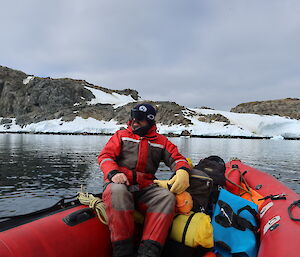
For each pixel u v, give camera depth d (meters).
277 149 20.33
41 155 14.34
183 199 1.98
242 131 44.78
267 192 3.48
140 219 2.01
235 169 4.33
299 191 6.52
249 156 14.67
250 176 4.34
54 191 6.47
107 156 2.05
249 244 2.15
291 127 46.09
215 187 2.98
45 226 1.75
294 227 2.01
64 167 10.10
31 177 8.14
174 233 1.93
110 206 1.80
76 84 77.00
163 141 2.17
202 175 2.43
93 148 19.19
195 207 2.30
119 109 60.22
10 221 1.86
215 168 3.26
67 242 1.71
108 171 1.94
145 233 1.81
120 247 1.75
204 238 1.88
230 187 3.57
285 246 1.76
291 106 78.25
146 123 2.13
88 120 56.91
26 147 19.88
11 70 86.38
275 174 8.86
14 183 7.31
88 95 75.06
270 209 2.69
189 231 1.90
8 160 12.16
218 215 2.41
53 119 59.38
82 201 2.17
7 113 72.50
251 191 3.65
